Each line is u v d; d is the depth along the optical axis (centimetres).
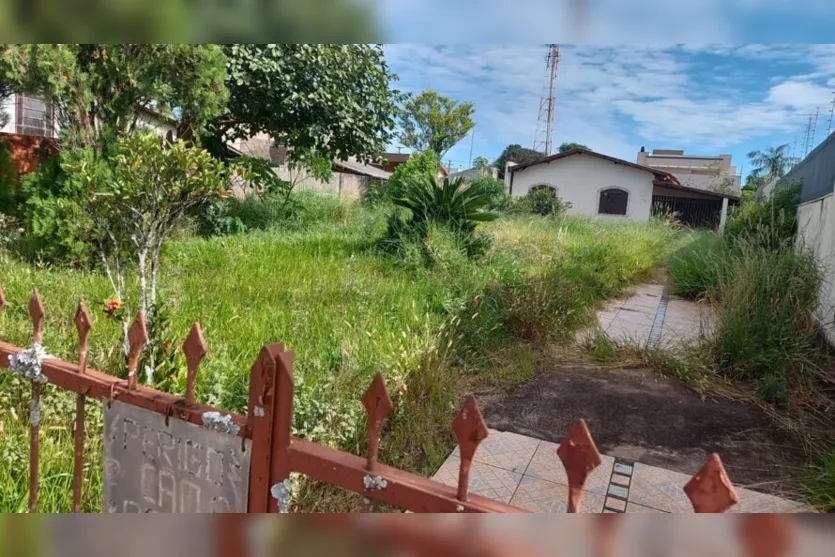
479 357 451
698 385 416
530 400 389
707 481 88
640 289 870
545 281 598
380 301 537
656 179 2538
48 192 593
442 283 631
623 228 1327
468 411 104
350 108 1187
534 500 270
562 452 98
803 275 528
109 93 692
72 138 638
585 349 504
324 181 1484
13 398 269
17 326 357
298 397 278
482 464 302
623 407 381
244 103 1092
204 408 133
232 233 1026
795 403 392
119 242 555
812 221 735
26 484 222
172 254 668
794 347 456
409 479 111
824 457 305
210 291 526
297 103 1109
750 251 599
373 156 1298
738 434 347
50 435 252
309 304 505
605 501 272
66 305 425
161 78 726
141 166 297
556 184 2544
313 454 119
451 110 4091
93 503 216
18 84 637
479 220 859
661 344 503
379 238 870
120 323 323
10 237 638
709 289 649
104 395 148
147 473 142
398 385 331
